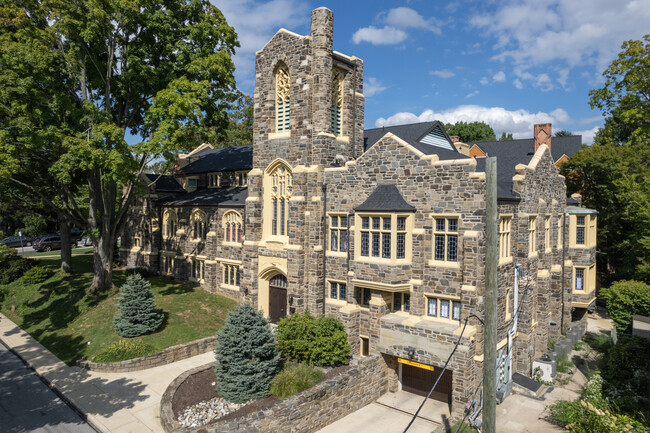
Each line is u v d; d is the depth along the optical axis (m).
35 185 33.97
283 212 27.81
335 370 20.61
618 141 50.84
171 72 29.89
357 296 23.58
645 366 19.95
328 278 25.08
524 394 21.52
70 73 27.08
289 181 27.23
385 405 20.52
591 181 37.34
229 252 32.12
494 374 10.73
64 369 22.81
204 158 43.12
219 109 32.38
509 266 21.73
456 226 19.88
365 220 22.05
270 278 28.75
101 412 18.30
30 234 59.81
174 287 34.41
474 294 18.77
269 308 28.95
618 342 22.12
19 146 25.23
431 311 20.84
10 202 32.28
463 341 18.39
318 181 25.12
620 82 29.59
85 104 26.30
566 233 30.25
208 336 26.30
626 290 27.14
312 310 25.14
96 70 30.03
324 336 21.27
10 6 25.41
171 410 17.39
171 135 27.62
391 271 20.59
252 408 17.45
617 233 36.16
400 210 20.66
